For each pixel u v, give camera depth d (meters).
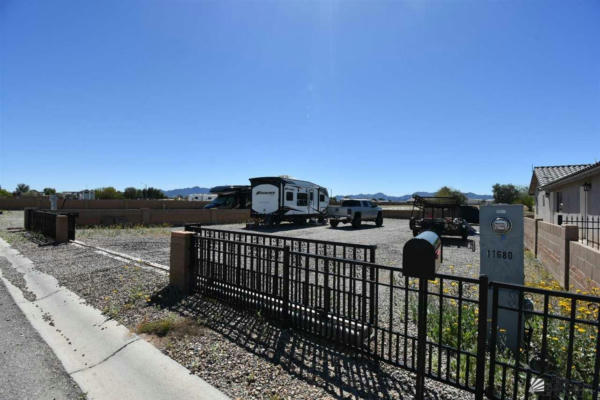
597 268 4.78
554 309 4.41
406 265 2.44
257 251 4.25
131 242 11.03
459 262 8.36
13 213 26.67
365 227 19.30
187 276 5.17
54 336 3.80
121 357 3.30
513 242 3.22
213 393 2.67
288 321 3.90
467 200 33.72
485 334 2.44
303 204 20.30
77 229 15.04
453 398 2.56
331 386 2.73
